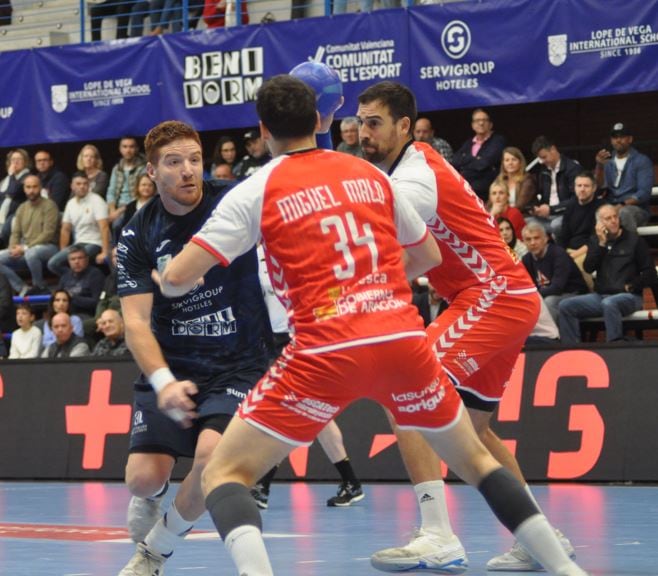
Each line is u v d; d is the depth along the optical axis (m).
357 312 7.63
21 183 31.42
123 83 30.11
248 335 9.51
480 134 26.73
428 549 10.11
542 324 21.56
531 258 23.11
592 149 28.08
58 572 10.73
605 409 19.75
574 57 25.72
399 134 10.71
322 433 16.98
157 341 9.55
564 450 19.89
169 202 9.32
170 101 29.56
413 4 28.91
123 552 12.20
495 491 7.89
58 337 25.56
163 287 7.86
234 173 28.05
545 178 25.84
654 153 30.30
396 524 14.56
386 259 7.88
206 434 9.05
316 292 7.64
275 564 11.09
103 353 24.95
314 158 8.02
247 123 28.72
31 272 29.86
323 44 27.92
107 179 31.05
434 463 10.27
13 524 15.20
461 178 10.78
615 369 19.81
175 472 23.00
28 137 31.27
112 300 26.75
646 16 25.03
